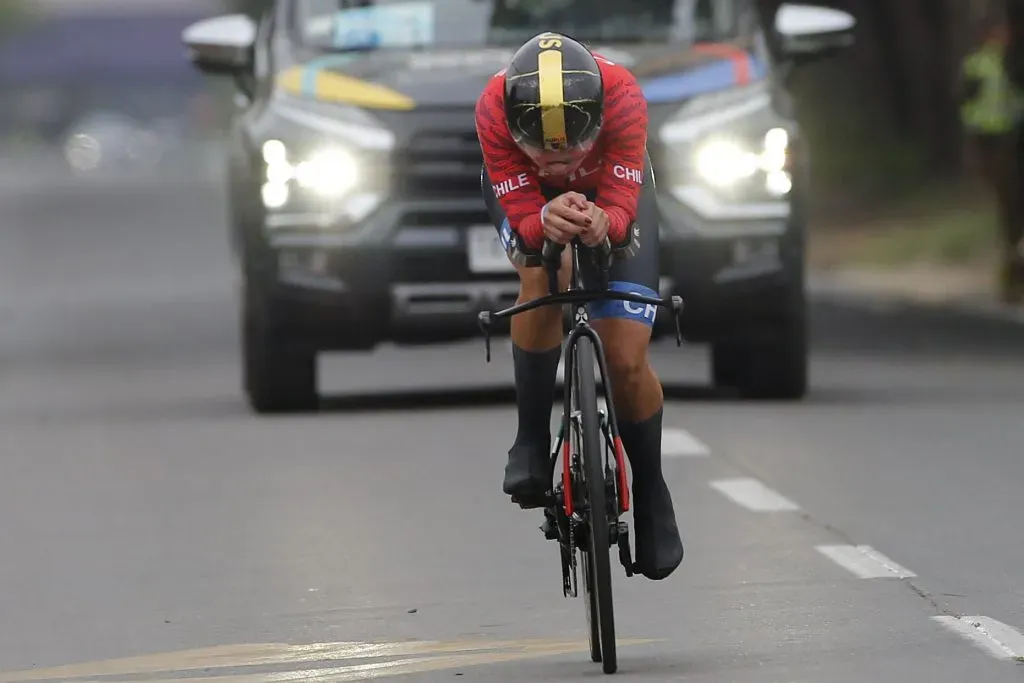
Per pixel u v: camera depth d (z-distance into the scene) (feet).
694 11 125.49
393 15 125.59
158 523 90.74
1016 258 200.64
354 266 117.39
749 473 98.94
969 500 91.15
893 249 257.96
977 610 68.64
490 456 106.42
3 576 80.33
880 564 77.00
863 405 124.06
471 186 117.70
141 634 69.21
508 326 119.24
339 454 108.58
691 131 117.08
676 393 131.44
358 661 64.03
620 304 62.23
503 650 64.90
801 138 119.85
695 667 61.31
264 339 121.70
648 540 63.72
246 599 74.18
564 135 58.29
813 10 127.85
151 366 167.32
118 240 377.09
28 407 139.85
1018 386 134.62
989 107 200.03
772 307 119.03
